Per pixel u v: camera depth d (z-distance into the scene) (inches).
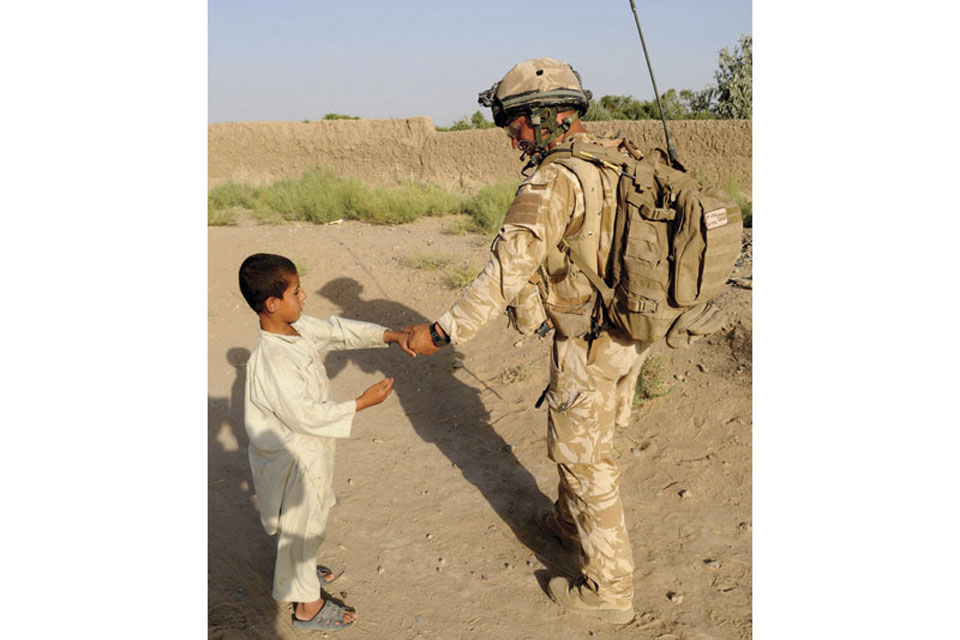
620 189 92.8
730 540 129.0
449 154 631.2
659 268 90.2
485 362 210.1
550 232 92.3
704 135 511.5
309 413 93.0
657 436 163.0
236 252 314.3
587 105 103.3
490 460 161.8
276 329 97.3
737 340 188.4
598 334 100.3
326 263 299.1
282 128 680.4
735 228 89.0
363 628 107.3
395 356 219.6
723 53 739.4
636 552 127.0
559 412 105.0
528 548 129.6
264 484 99.0
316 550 103.1
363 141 665.0
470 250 316.5
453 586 118.7
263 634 103.5
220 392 196.1
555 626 109.3
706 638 105.9
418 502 144.1
